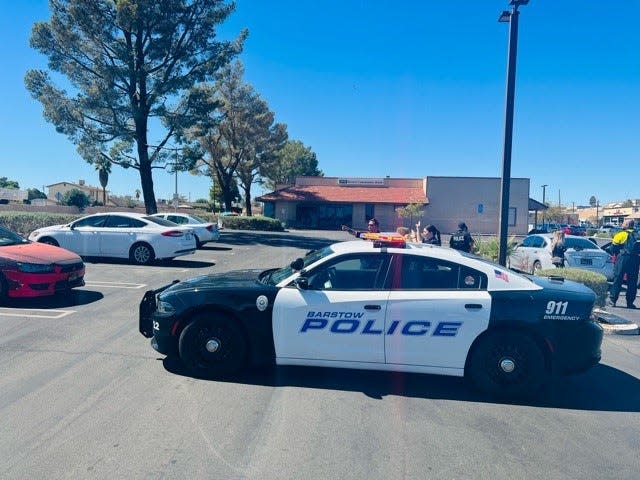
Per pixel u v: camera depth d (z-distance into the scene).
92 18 26.38
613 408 5.12
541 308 5.20
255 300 5.47
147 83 29.23
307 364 5.45
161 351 5.72
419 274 5.46
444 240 35.19
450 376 5.86
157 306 5.82
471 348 5.28
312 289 5.52
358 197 47.00
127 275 12.93
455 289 5.39
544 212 73.81
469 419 4.71
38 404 4.66
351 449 4.02
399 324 5.29
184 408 4.68
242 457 3.83
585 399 5.35
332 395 5.16
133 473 3.55
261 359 5.51
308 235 35.38
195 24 28.19
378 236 5.91
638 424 4.73
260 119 46.28
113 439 4.03
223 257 19.05
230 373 5.53
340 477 3.60
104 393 4.97
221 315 5.52
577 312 5.20
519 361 5.22
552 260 13.14
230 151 46.78
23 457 3.72
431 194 46.53
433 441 4.22
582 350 5.20
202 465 3.69
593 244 14.95
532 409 5.02
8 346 6.39
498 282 5.38
